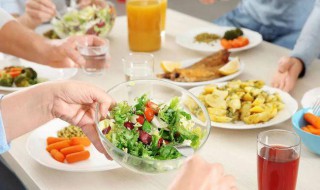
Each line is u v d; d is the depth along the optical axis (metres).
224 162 1.25
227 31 2.06
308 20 1.89
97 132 1.17
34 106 1.13
